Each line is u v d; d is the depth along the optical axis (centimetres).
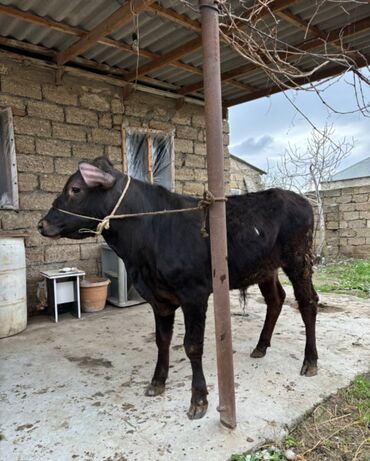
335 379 265
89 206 227
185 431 205
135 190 238
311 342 278
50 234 229
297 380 264
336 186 1322
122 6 323
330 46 425
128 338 365
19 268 384
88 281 474
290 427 212
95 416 223
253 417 217
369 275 676
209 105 194
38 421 219
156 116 569
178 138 597
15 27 381
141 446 194
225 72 509
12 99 436
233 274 250
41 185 459
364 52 458
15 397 249
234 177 1638
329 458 192
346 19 382
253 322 402
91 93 500
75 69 467
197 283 224
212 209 199
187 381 266
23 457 188
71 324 414
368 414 228
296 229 277
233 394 205
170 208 239
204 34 191
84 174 213
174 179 593
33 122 452
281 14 360
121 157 532
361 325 387
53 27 369
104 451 191
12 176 436
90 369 293
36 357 319
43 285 452
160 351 251
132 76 501
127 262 241
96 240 509
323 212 952
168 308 246
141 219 231
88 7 344
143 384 265
